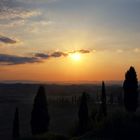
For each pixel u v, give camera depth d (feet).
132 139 168.35
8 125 437.58
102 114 240.73
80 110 240.32
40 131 215.10
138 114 194.80
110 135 174.19
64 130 322.96
